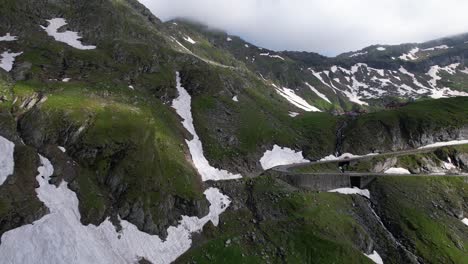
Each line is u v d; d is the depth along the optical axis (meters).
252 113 175.12
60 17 194.62
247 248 101.62
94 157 105.12
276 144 158.50
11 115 108.69
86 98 126.12
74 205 93.19
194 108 160.75
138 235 95.56
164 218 102.12
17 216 83.88
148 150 113.94
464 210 126.06
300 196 119.88
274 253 101.38
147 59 175.88
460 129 173.62
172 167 116.50
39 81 129.75
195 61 199.25
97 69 155.12
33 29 173.50
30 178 93.62
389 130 172.00
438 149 160.00
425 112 182.00
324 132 175.00
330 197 125.00
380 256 108.69
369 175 135.12
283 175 131.00
